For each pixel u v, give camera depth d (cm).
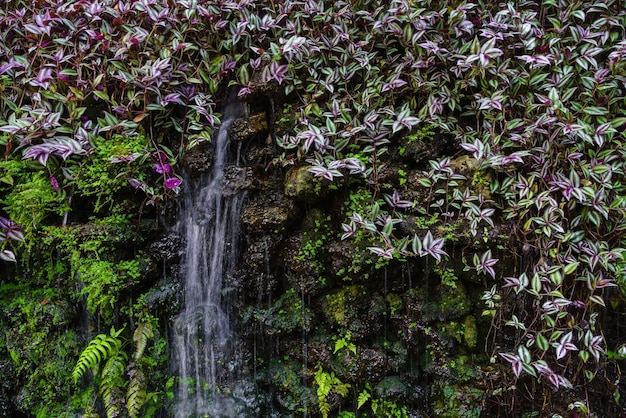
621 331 218
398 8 217
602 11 227
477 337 212
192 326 218
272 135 230
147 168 220
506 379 203
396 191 212
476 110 219
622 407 210
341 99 225
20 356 216
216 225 224
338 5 233
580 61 212
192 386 219
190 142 220
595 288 197
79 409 214
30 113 205
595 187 201
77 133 208
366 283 218
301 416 212
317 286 218
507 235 203
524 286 197
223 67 229
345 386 212
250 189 219
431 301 213
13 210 207
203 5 229
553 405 203
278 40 231
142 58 228
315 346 218
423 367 214
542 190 208
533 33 222
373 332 217
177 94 221
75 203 216
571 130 195
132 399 204
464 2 224
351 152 217
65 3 232
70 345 215
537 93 218
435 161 211
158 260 223
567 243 203
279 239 218
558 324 199
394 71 222
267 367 222
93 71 225
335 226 220
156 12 226
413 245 197
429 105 215
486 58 200
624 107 218
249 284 221
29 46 226
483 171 209
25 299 217
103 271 207
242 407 212
